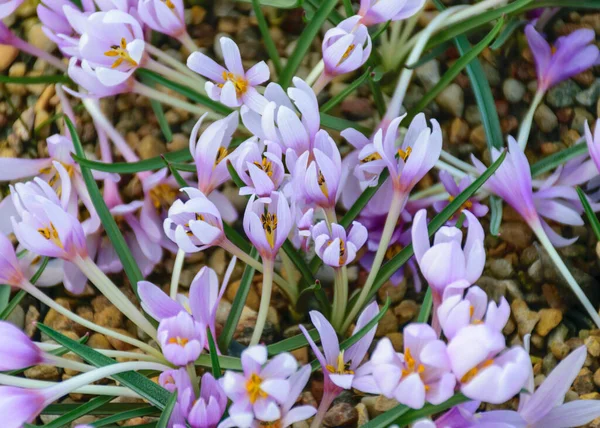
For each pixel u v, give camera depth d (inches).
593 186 24.0
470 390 17.2
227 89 20.6
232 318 21.1
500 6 24.7
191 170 22.0
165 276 24.2
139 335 23.5
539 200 23.0
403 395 17.4
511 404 22.7
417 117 20.3
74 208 23.2
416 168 19.8
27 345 19.0
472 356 17.1
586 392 22.5
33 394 18.6
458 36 24.0
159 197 23.4
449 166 23.0
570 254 23.9
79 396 22.9
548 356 23.0
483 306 18.2
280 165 19.8
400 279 23.3
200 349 18.5
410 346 18.0
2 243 20.1
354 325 22.8
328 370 19.1
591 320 23.3
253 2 23.0
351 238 19.7
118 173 23.2
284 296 23.7
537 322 23.2
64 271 23.3
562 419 19.8
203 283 19.1
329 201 19.8
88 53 21.4
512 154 21.6
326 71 21.5
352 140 21.8
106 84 21.2
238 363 20.6
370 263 23.5
